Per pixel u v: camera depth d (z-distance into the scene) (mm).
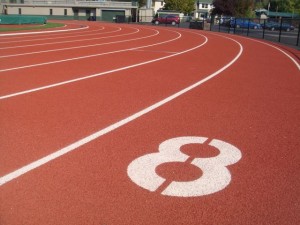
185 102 8141
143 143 5562
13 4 79625
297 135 6195
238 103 8250
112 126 6301
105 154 5105
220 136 5996
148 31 38688
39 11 79562
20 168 4609
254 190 4211
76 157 4980
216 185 4305
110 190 4113
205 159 5031
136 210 3729
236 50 21062
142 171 4602
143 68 12695
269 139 5945
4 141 5480
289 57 18531
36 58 14648
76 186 4188
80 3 77500
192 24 51656
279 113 7543
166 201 3916
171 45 22578
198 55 17531
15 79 10086
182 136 5926
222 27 55812
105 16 77438
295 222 3600
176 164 4840
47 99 7957
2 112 6910
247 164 4926
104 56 15812
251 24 55781
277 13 98562
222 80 11023
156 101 8117
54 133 5871
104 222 3514
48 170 4570
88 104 7648
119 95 8547
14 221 3498
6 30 30734
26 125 6211
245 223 3559
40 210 3695
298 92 9711
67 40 24062
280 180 4480
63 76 10688
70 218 3568
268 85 10539
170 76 11320
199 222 3549
